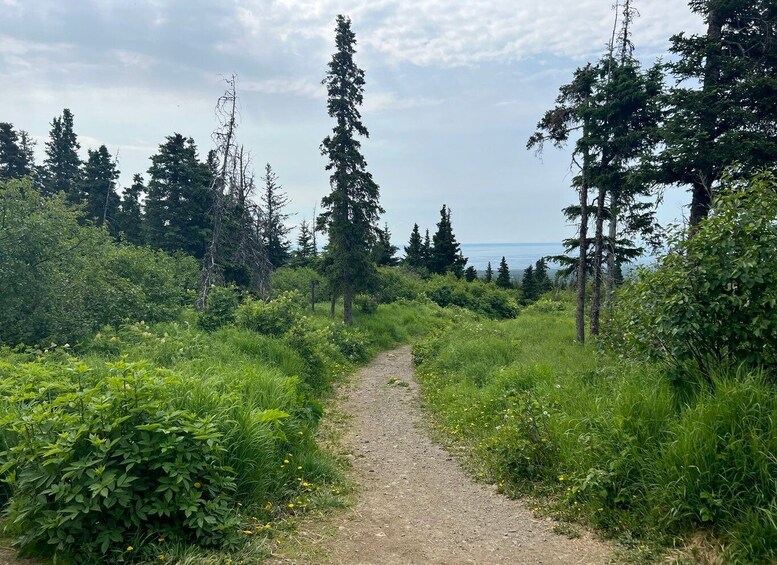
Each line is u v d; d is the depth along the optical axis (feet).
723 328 16.31
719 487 12.97
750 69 35.91
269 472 16.67
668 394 17.11
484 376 36.63
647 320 18.15
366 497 17.94
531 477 18.74
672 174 38.40
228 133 67.31
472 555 13.42
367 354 59.41
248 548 12.84
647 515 13.92
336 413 31.68
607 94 46.65
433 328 81.10
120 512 11.89
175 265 69.05
